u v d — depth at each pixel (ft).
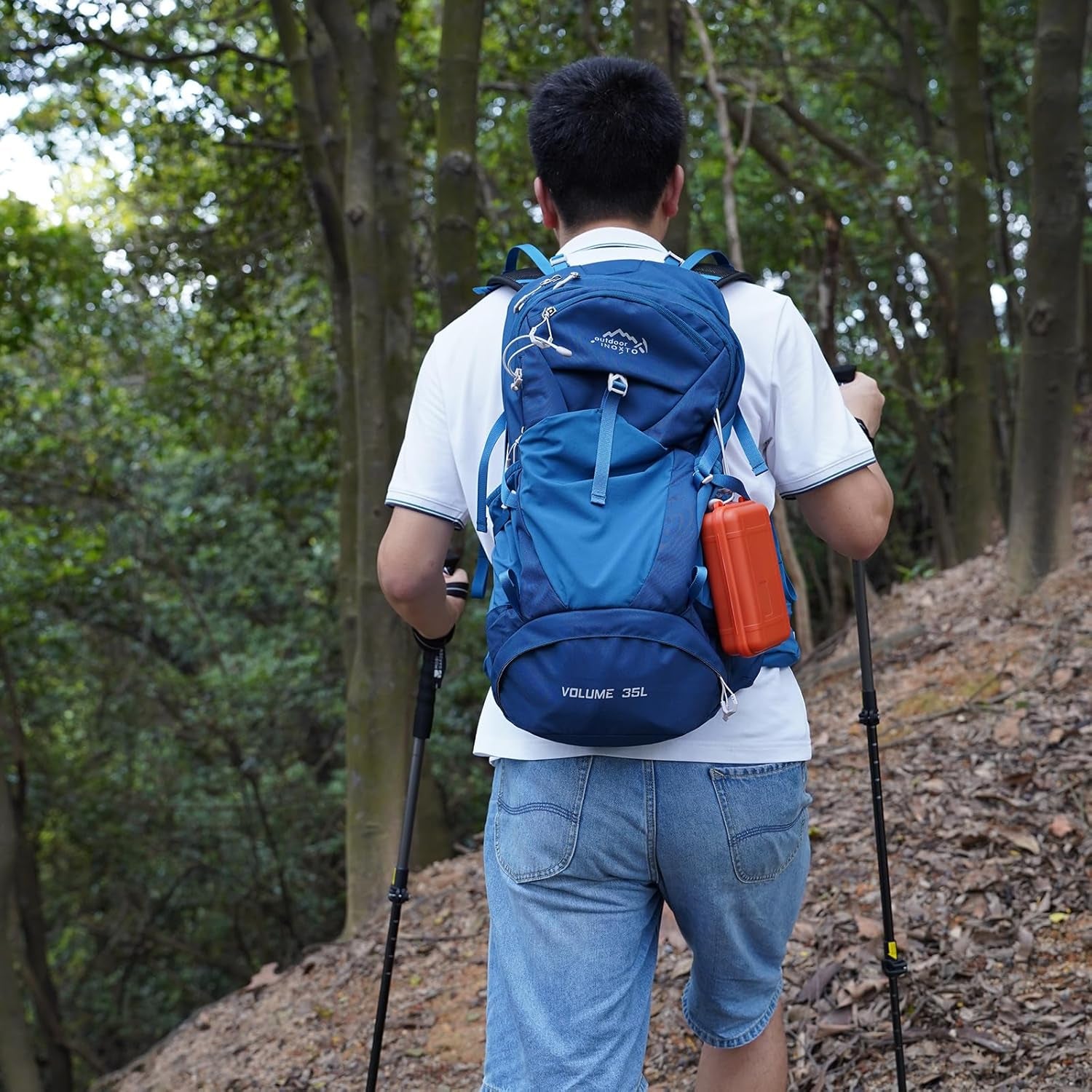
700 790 4.57
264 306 30.09
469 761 32.89
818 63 30.83
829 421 4.80
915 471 34.60
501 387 4.84
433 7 28.68
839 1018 8.39
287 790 39.01
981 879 9.68
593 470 4.43
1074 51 14.62
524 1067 4.63
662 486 4.40
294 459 34.30
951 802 11.10
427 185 27.25
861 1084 7.64
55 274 30.42
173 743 40.73
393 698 15.97
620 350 4.48
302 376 32.35
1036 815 10.42
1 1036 22.59
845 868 10.54
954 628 15.83
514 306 4.78
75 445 35.06
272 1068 11.37
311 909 39.96
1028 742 11.83
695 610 4.37
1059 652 13.71
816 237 26.91
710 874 4.67
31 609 36.60
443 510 5.01
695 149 27.53
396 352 17.39
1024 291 15.55
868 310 28.68
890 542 35.83
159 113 25.23
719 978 5.06
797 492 4.85
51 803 39.45
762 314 4.83
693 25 22.84
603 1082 4.52
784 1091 5.43
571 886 4.67
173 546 39.19
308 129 18.84
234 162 27.73
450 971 12.13
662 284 4.62
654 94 5.05
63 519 35.12
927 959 8.82
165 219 30.04
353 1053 11.09
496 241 26.58
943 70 30.68
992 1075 7.36
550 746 4.65
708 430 4.58
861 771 12.60
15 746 36.04
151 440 36.68
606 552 4.29
